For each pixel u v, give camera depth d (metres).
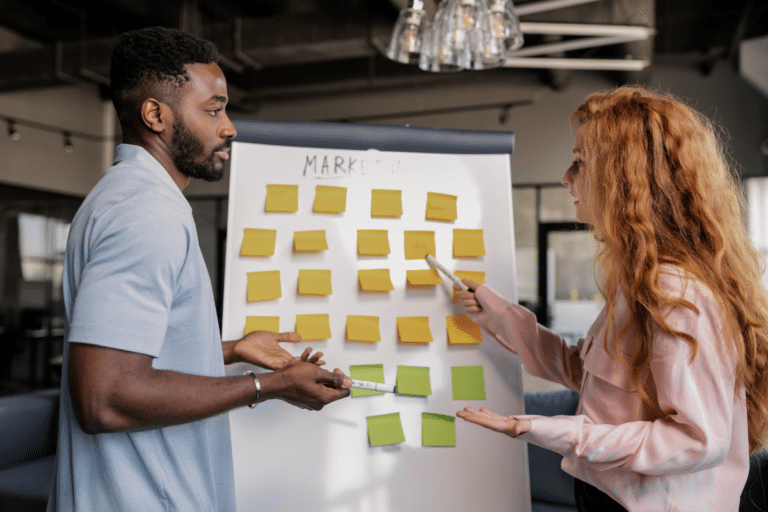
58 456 0.84
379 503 1.27
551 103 6.55
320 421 1.29
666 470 0.82
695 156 0.93
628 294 0.89
